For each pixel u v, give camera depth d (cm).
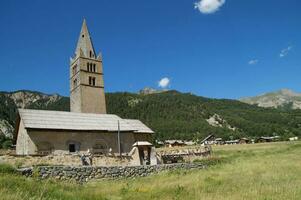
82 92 6819
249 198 1648
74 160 3762
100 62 7231
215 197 1728
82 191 2127
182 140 19450
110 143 5153
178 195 1920
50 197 1608
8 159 3378
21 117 4641
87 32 7250
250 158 5088
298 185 1955
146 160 4534
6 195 1382
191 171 3681
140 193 2152
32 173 2797
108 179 3328
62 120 4934
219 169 3516
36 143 4438
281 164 3369
